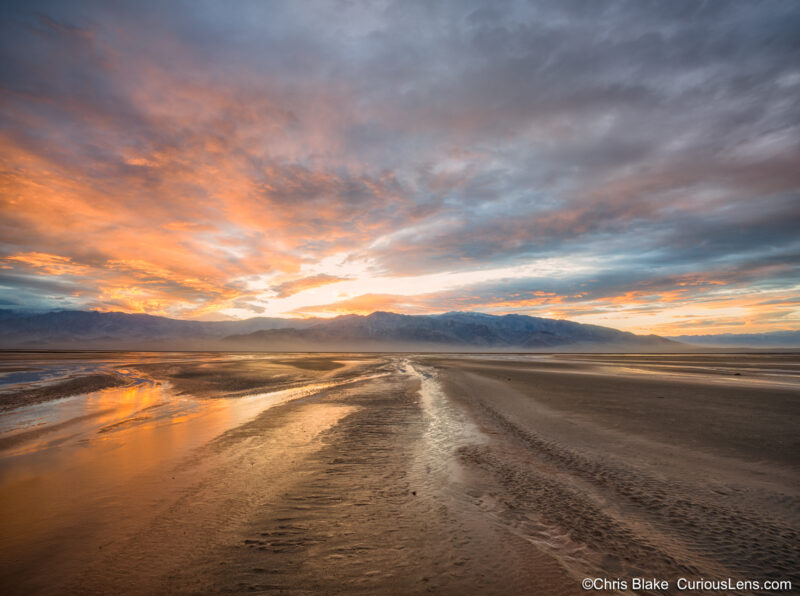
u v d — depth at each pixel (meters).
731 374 42.53
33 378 37.31
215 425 15.64
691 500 7.95
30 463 10.59
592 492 8.41
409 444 12.52
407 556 5.81
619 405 19.78
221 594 4.87
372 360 89.62
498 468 10.06
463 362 75.00
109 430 14.83
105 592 4.91
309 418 17.12
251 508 7.54
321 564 5.57
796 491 8.40
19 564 5.56
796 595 4.83
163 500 7.94
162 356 117.81
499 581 5.18
